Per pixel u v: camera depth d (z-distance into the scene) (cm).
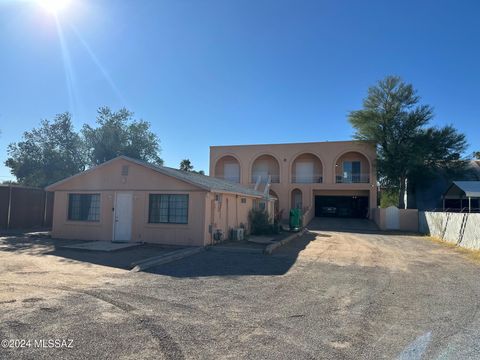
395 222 3125
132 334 518
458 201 3662
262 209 2306
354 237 2361
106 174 1712
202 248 1456
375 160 3866
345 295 781
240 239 1833
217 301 706
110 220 1686
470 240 1719
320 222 3553
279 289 821
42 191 2439
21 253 1282
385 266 1191
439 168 3981
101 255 1263
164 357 446
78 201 1767
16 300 673
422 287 877
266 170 4475
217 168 4647
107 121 3797
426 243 2025
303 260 1270
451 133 3812
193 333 530
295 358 452
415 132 3838
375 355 468
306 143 4147
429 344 508
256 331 545
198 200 1553
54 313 601
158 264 1114
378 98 3944
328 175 4062
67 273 943
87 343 481
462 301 748
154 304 674
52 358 434
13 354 441
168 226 1578
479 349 492
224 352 466
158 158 4019
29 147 3559
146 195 1631
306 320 604
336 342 510
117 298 707
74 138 3684
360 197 4256
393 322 604
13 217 2238
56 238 1753
